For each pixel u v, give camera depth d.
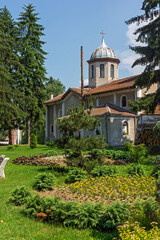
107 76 34.53
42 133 42.88
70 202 5.59
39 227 5.16
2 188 8.51
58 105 38.56
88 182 8.52
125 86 26.25
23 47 32.88
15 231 4.95
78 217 5.28
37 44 34.47
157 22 18.80
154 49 18.31
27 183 9.14
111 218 5.03
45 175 8.45
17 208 6.33
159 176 9.04
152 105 18.78
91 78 35.62
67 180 9.52
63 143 10.95
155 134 12.97
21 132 47.00
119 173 10.41
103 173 9.85
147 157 13.57
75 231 4.95
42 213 5.62
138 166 10.09
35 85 34.19
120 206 5.20
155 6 18.67
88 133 25.05
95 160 10.78
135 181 8.37
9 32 34.19
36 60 34.16
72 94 33.44
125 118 25.30
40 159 15.84
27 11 33.97
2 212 6.03
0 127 31.69
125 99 27.44
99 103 30.58
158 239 3.63
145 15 19.09
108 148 21.62
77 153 10.89
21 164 14.22
